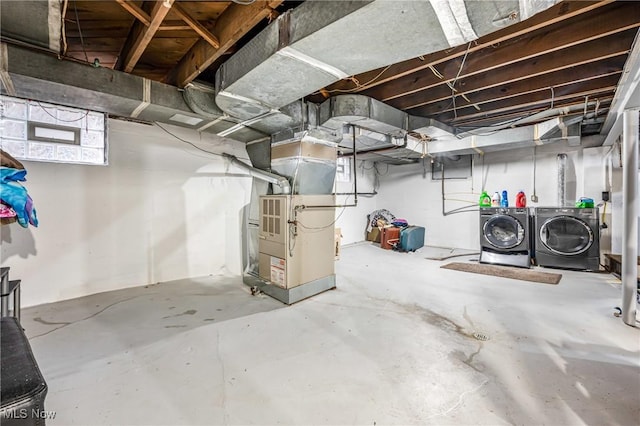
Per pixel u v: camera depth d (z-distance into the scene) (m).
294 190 3.23
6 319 1.31
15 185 2.10
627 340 2.18
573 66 2.52
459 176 6.09
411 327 2.47
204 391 1.66
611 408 1.49
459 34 1.44
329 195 3.58
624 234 2.45
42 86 2.13
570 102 3.38
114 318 2.68
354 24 1.37
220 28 1.96
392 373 1.82
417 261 5.03
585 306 2.87
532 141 4.15
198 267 4.16
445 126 4.00
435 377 1.77
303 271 3.24
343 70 1.84
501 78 2.72
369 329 2.44
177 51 2.50
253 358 2.00
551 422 1.40
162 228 3.85
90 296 3.29
